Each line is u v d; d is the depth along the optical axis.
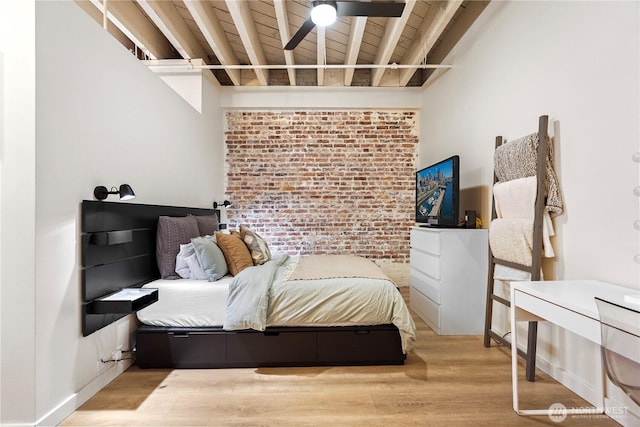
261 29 3.76
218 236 2.71
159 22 3.14
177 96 3.22
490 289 2.61
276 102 4.67
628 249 1.62
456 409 1.76
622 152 1.64
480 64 3.06
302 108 4.75
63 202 1.72
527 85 2.36
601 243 1.76
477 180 3.12
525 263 2.19
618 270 1.67
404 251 4.80
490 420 1.67
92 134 1.96
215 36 3.46
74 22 1.82
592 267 1.82
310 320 2.24
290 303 2.23
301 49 4.25
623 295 1.48
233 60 4.34
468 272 2.87
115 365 2.13
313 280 2.32
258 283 2.26
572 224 1.96
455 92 3.63
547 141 2.06
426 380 2.07
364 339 2.27
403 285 4.79
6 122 1.56
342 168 4.81
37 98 1.57
